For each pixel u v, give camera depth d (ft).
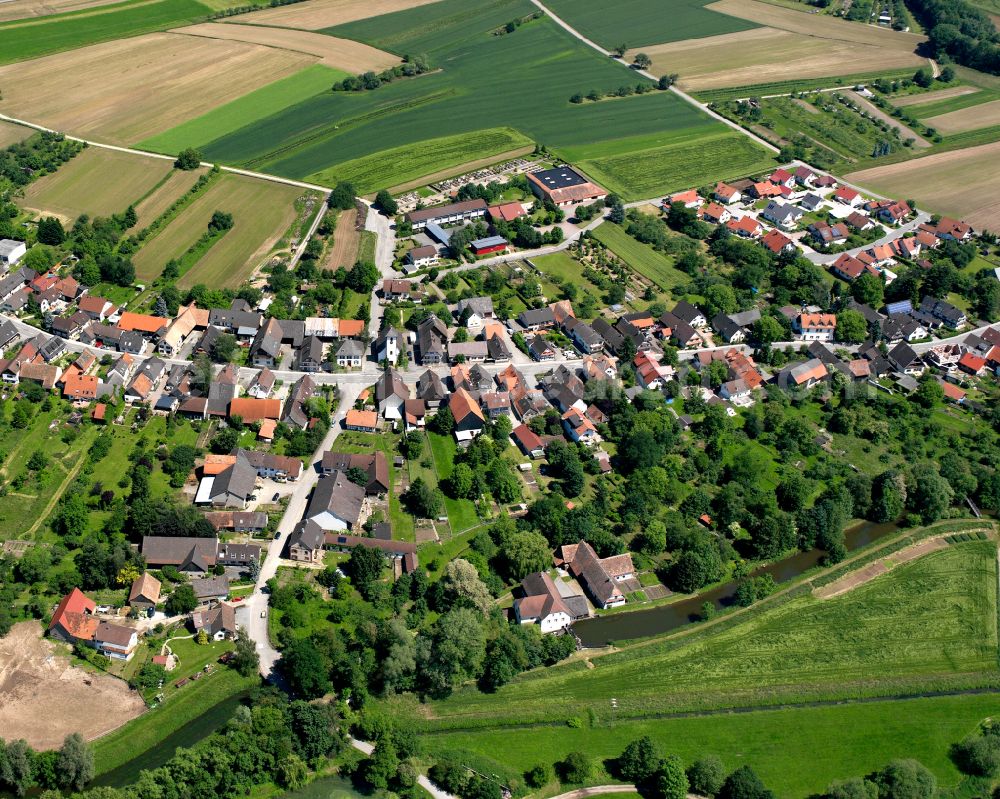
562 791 602.85
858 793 586.86
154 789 562.66
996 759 622.13
